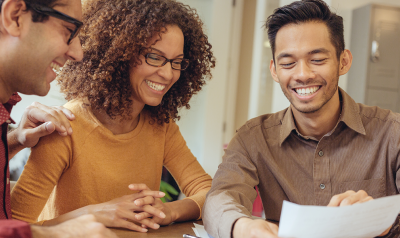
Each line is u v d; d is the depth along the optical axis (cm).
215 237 94
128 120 127
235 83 368
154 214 105
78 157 116
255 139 123
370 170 114
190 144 350
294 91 108
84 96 120
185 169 141
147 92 121
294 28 105
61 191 118
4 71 84
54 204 119
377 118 117
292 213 67
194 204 122
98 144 119
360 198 83
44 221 104
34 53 83
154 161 135
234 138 127
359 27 261
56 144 111
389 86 256
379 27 253
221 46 351
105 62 117
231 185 113
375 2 262
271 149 123
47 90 92
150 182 133
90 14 126
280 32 108
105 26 119
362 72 256
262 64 338
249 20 394
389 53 254
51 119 108
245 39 395
